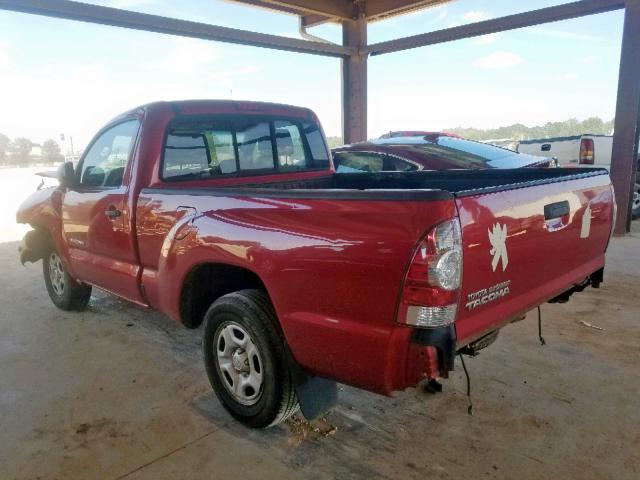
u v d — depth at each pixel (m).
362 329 2.13
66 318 4.79
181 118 3.49
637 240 7.61
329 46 9.33
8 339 4.30
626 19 7.30
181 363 3.77
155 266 3.35
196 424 2.93
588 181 3.04
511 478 2.41
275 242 2.43
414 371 2.02
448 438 2.73
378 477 2.43
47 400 3.24
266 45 8.45
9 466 2.58
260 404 2.71
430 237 1.92
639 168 9.80
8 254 7.88
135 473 2.50
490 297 2.30
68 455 2.66
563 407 3.01
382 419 2.94
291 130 4.27
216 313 2.88
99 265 3.91
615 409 2.98
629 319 4.38
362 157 6.66
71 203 4.13
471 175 3.91
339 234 2.17
